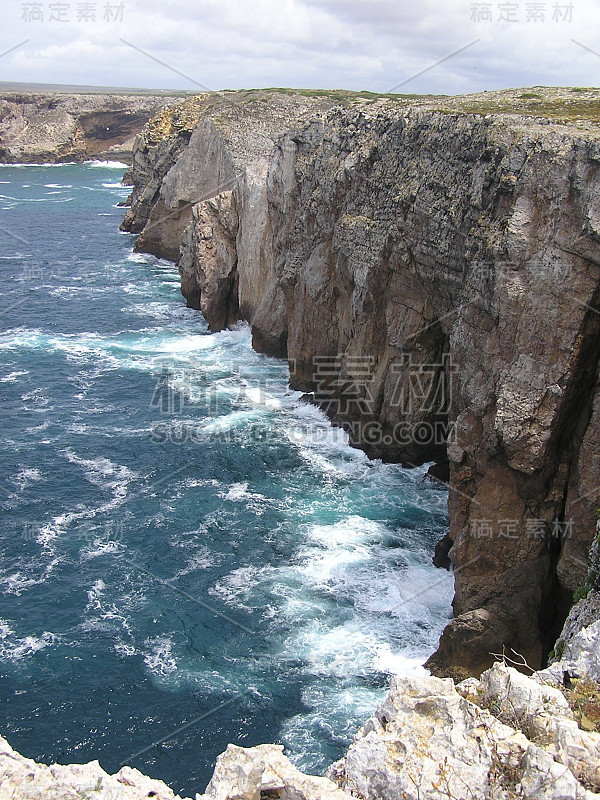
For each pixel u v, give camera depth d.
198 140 104.12
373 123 53.19
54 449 54.66
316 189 60.31
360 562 42.22
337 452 54.56
